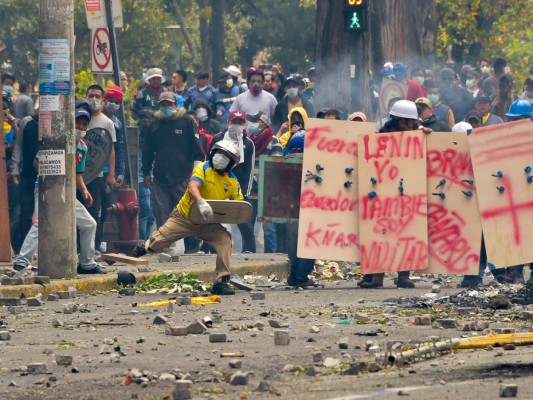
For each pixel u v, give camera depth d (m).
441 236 34.81
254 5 144.00
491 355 20.31
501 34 115.38
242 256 44.91
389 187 35.06
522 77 115.81
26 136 43.16
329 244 35.41
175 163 46.75
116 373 19.23
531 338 21.52
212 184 33.56
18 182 44.31
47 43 35.56
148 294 34.06
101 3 48.94
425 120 42.94
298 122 43.06
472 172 34.62
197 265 40.12
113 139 42.91
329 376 18.69
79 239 40.72
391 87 51.56
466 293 31.12
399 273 35.84
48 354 21.55
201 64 131.50
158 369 19.55
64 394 17.56
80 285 34.41
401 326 25.20
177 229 33.91
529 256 33.69
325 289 35.56
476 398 16.22
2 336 23.72
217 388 17.72
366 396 16.56
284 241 48.41
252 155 46.38
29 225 43.62
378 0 69.56
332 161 35.50
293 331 24.41
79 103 37.75
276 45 144.75
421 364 19.56
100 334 24.42
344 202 35.44
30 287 32.97
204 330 24.28
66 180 35.56
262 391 17.36
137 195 49.03
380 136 35.16
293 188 35.94
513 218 33.84
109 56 48.94
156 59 127.81
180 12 126.38
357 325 25.48
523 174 33.88
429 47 83.06
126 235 45.06
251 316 27.55
